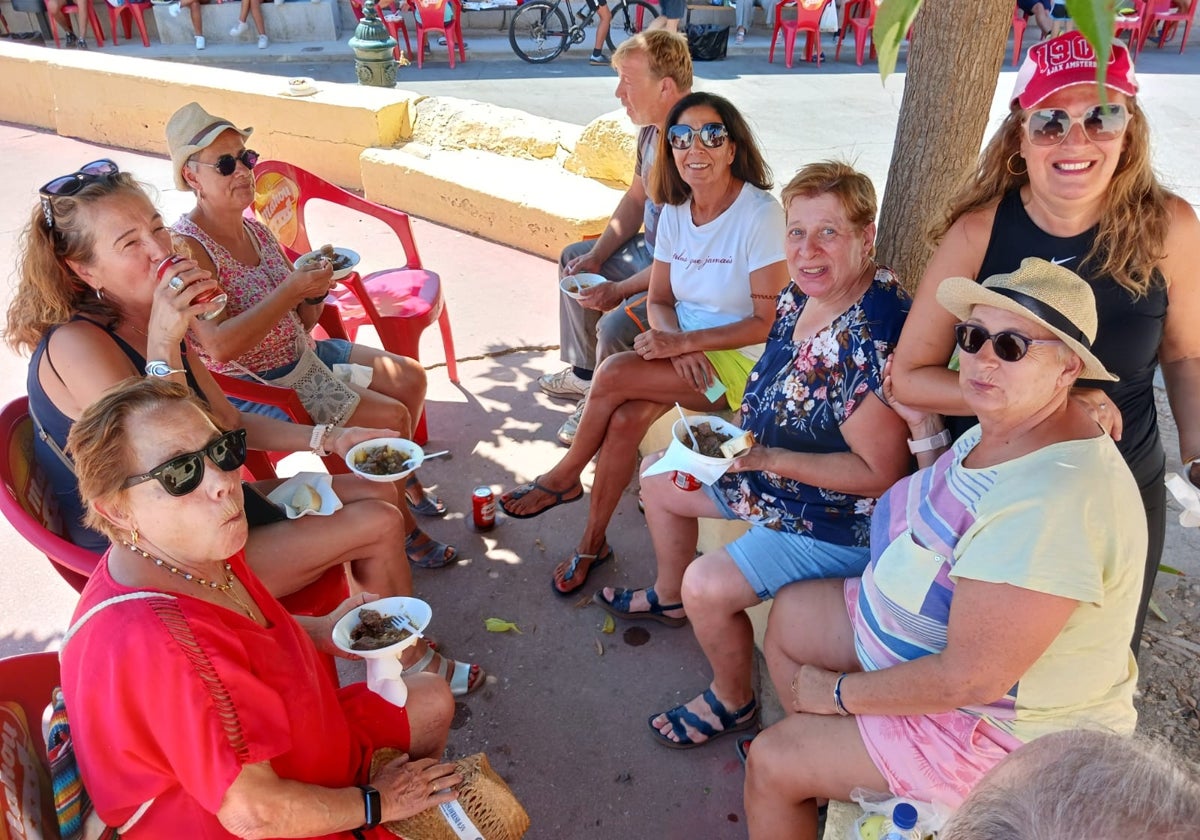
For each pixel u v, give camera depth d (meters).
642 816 2.59
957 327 1.70
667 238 3.45
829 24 12.62
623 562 3.61
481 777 2.07
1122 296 2.02
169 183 7.70
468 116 7.30
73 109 8.79
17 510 2.23
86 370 2.25
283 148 7.73
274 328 3.26
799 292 2.62
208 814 1.67
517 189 6.46
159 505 1.64
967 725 1.81
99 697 1.55
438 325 5.12
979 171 2.16
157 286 2.27
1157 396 4.43
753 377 2.71
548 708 2.96
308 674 1.84
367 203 4.51
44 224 2.22
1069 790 0.94
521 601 3.41
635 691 3.02
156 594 1.61
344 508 2.65
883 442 2.37
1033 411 1.67
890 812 1.87
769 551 2.54
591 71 12.34
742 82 11.48
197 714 1.55
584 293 3.94
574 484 3.68
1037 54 1.88
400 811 1.91
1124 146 1.91
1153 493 2.24
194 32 12.98
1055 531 1.59
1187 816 0.90
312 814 1.74
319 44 13.10
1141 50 13.44
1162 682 2.73
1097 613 1.64
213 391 2.69
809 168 2.40
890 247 3.66
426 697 2.20
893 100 10.60
